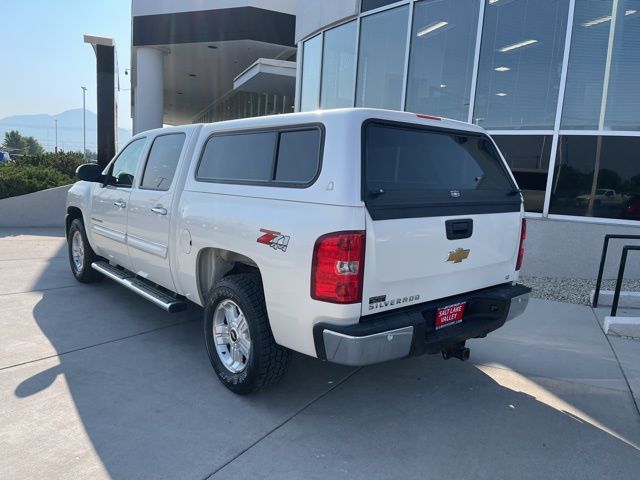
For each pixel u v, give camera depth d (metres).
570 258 7.40
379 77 9.90
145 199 4.68
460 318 3.67
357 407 3.62
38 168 13.49
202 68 21.38
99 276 6.58
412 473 2.88
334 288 2.89
